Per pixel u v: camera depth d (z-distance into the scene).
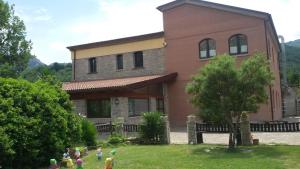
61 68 57.00
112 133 20.19
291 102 46.12
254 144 16.20
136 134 19.75
